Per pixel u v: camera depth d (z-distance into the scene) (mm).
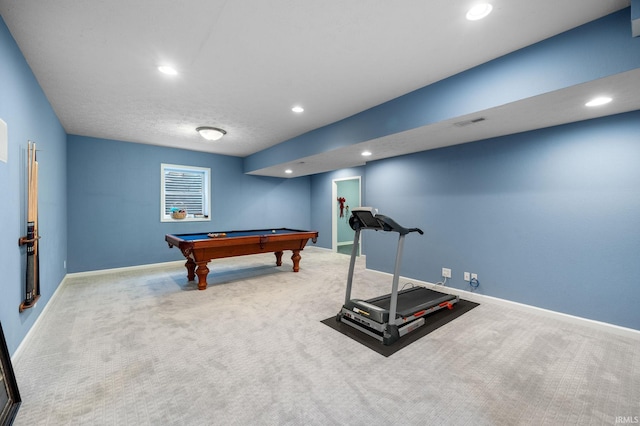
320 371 1902
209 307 3127
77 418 1467
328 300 3373
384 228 2574
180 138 4801
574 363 1995
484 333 2486
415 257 4152
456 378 1824
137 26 1880
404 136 3240
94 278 4438
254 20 1830
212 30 1932
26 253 2264
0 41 1777
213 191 6094
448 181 3738
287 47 2148
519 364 1985
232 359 2049
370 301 3012
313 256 6543
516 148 3102
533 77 2100
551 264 2867
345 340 2350
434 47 2150
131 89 2852
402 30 1942
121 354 2113
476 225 3459
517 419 1466
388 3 1680
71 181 4477
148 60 2312
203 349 2193
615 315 2502
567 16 1790
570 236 2750
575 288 2721
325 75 2592
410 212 4207
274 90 2908
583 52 1870
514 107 2326
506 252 3197
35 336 2404
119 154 4934
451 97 2602
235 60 2326
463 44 2109
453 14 1779
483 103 2379
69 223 4465
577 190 2703
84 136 4598
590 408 1546
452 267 3703
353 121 3650
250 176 6719
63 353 2123
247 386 1739
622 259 2471
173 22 1843
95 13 1745
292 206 7582
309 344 2279
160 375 1851
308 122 3961
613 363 1992
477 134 3146
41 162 2811
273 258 6215
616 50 1750
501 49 2174
